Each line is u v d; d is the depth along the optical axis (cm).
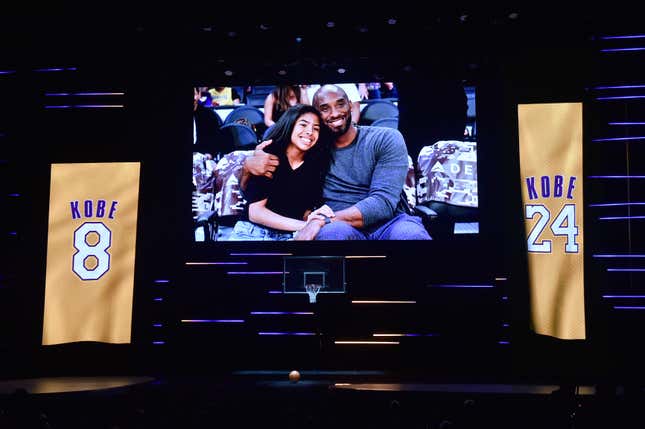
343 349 967
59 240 986
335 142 966
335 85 966
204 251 981
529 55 944
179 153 979
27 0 902
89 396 805
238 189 971
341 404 643
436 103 953
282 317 977
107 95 986
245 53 961
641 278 927
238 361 976
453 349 954
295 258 945
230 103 975
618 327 927
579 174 941
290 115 970
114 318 979
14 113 977
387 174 956
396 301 964
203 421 621
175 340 980
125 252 987
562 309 934
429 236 949
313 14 905
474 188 946
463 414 559
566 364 935
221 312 981
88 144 989
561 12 905
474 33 944
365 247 966
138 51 973
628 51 933
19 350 971
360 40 948
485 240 945
